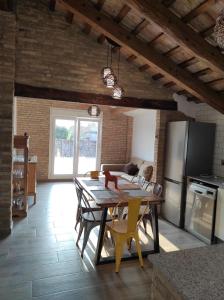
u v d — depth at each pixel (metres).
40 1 3.76
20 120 6.68
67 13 3.74
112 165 6.96
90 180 4.05
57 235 3.55
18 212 4.21
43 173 7.07
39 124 6.88
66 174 7.33
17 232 3.60
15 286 2.38
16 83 3.69
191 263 1.21
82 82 4.02
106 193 3.23
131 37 3.45
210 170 4.25
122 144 7.68
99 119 7.46
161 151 4.63
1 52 3.35
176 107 4.59
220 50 2.90
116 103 4.21
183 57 3.46
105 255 3.02
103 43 4.08
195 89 3.74
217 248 1.38
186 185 4.06
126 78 4.27
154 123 6.29
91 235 3.61
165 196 4.54
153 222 3.19
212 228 3.46
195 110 4.72
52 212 4.52
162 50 3.52
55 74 3.88
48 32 3.81
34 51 3.76
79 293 2.32
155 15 2.70
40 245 3.23
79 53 3.99
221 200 3.35
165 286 1.14
